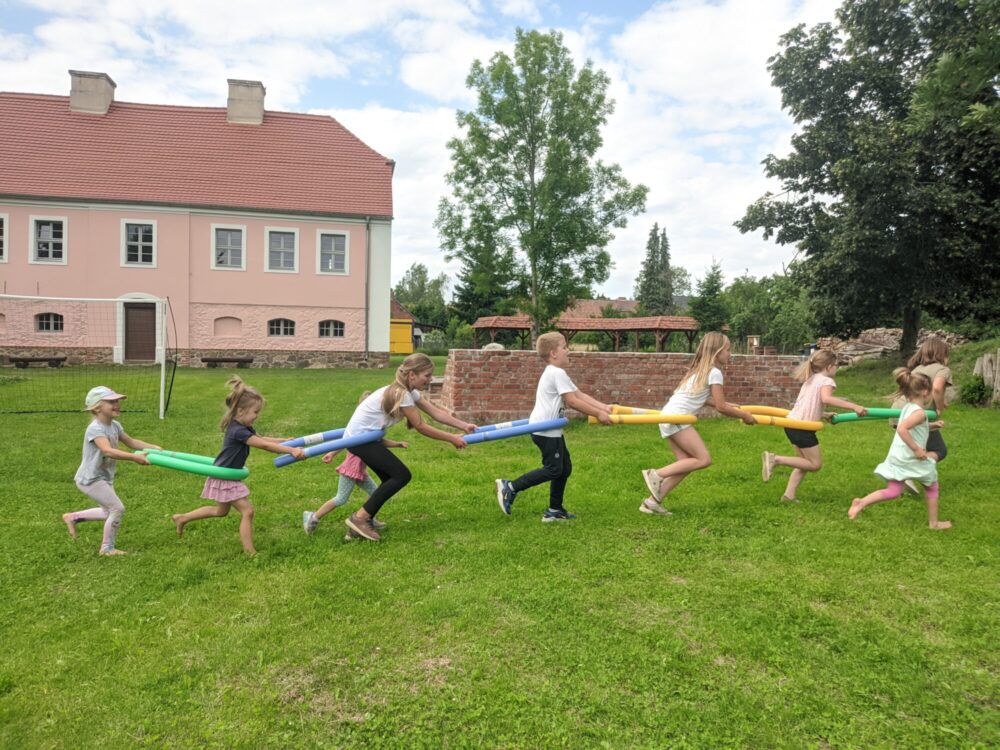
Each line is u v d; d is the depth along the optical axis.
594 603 3.75
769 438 9.15
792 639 3.34
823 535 4.93
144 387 15.89
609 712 2.77
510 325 35.69
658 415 5.25
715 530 5.09
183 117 27.08
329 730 2.67
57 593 3.98
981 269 17.52
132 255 24.47
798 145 19.75
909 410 5.13
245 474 4.57
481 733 2.64
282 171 26.31
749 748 2.57
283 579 4.15
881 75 18.00
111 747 2.56
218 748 2.56
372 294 26.16
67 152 24.80
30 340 23.75
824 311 20.20
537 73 22.19
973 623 3.48
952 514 5.49
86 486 4.61
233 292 25.11
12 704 2.82
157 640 3.37
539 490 6.42
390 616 3.61
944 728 2.66
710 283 36.62
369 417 4.93
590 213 22.94
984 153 15.55
